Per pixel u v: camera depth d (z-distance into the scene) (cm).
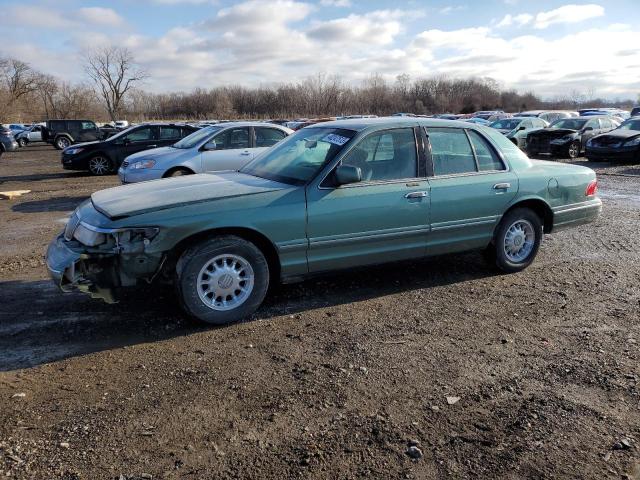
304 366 350
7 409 297
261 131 1008
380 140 470
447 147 504
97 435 274
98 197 449
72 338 393
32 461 253
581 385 328
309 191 432
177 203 402
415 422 288
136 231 383
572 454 262
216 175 510
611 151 1641
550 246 666
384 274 546
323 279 529
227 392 317
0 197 1091
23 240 705
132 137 1549
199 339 392
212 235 407
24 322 421
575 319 433
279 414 295
